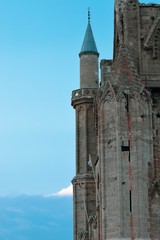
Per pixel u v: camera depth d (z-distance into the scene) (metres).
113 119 62.22
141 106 62.78
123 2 69.56
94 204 87.25
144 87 63.81
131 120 61.94
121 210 59.44
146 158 61.75
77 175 89.00
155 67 66.19
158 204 60.75
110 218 60.09
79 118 91.12
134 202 59.88
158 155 63.03
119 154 60.91
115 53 76.12
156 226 60.09
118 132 61.38
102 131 62.88
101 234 62.22
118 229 59.16
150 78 65.69
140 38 66.94
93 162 86.00
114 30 76.25
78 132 90.75
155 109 65.06
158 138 63.78
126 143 61.34
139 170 60.66
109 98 63.00
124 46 64.94
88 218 82.88
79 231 86.75
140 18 67.56
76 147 90.56
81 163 89.44
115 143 61.50
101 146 62.47
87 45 93.31
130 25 67.38
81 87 91.88
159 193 61.03
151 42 66.50
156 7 67.94
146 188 60.84
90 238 77.94
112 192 60.59
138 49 66.62
